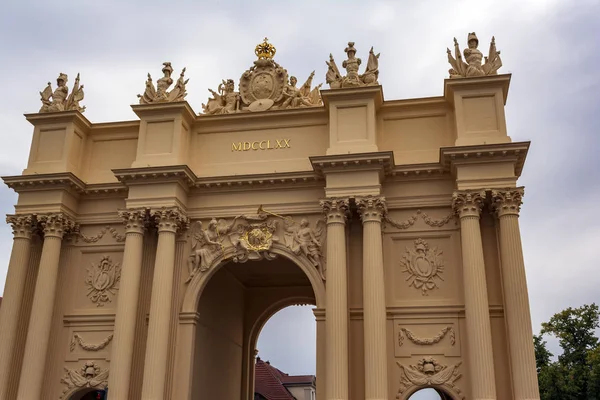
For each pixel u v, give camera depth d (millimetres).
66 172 34500
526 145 30578
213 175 35094
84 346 33312
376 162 31547
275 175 33500
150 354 30984
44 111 37000
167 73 36812
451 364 29781
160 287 32000
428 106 34312
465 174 31031
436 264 31578
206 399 35062
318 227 33031
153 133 35125
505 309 29453
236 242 33469
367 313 29719
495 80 32562
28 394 31656
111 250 35094
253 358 43750
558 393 53750
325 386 30266
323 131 34969
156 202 33344
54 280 33844
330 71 34625
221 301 38406
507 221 30031
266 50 37531
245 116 35656
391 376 30031
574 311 57250
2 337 32875
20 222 34656
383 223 32312
